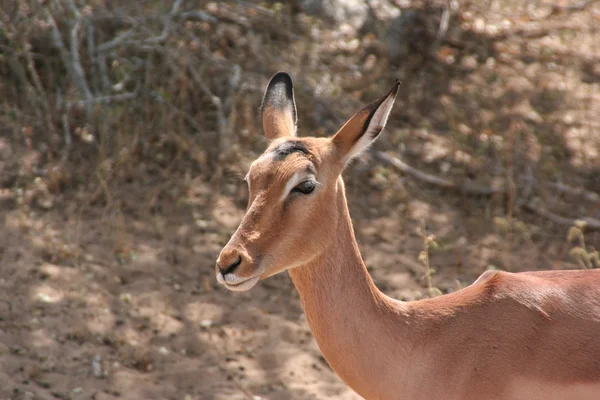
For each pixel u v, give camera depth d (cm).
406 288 1244
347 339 684
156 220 1305
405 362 684
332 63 1798
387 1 2030
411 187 1507
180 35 1614
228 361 1061
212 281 1209
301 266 685
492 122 1727
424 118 1716
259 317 1150
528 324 671
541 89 1891
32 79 1555
